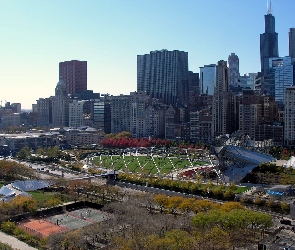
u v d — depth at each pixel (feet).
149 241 648.79
